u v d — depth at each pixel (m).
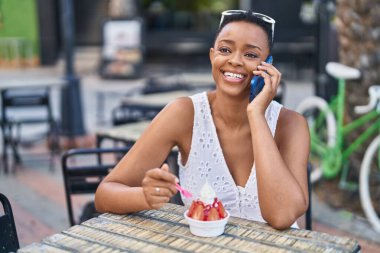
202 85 6.07
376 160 3.78
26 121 5.27
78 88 6.07
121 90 9.85
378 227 3.41
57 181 4.76
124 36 11.23
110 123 7.19
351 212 3.81
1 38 13.01
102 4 13.94
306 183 1.75
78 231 1.57
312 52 12.24
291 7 12.35
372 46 3.75
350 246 1.45
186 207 1.79
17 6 12.94
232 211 1.85
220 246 1.45
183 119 1.89
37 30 13.14
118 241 1.50
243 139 1.85
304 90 10.09
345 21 3.93
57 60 13.71
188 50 13.94
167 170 1.58
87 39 14.14
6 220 1.78
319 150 4.39
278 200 1.60
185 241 1.49
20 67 13.12
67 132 6.07
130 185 1.84
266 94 1.75
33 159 5.50
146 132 1.90
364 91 3.84
